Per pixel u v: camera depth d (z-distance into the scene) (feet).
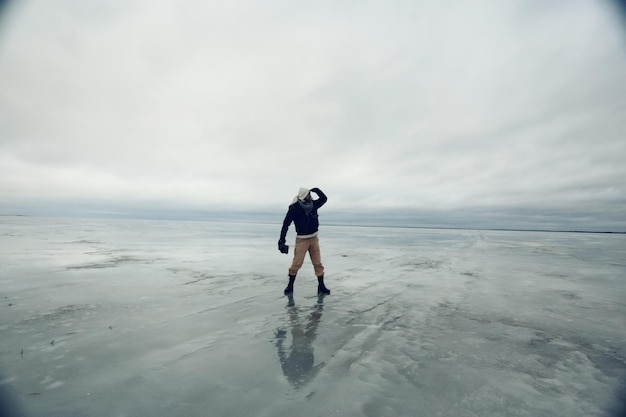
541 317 14.30
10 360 8.97
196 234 91.71
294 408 6.86
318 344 10.72
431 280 23.49
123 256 33.68
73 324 12.19
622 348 10.78
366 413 6.72
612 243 88.43
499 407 7.09
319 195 20.42
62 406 6.79
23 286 18.26
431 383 8.13
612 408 7.14
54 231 81.56
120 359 9.23
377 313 14.67
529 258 40.70
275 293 18.43
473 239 100.53
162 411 6.68
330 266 30.53
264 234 97.25
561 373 8.86
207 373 8.47
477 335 11.85
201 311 14.43
